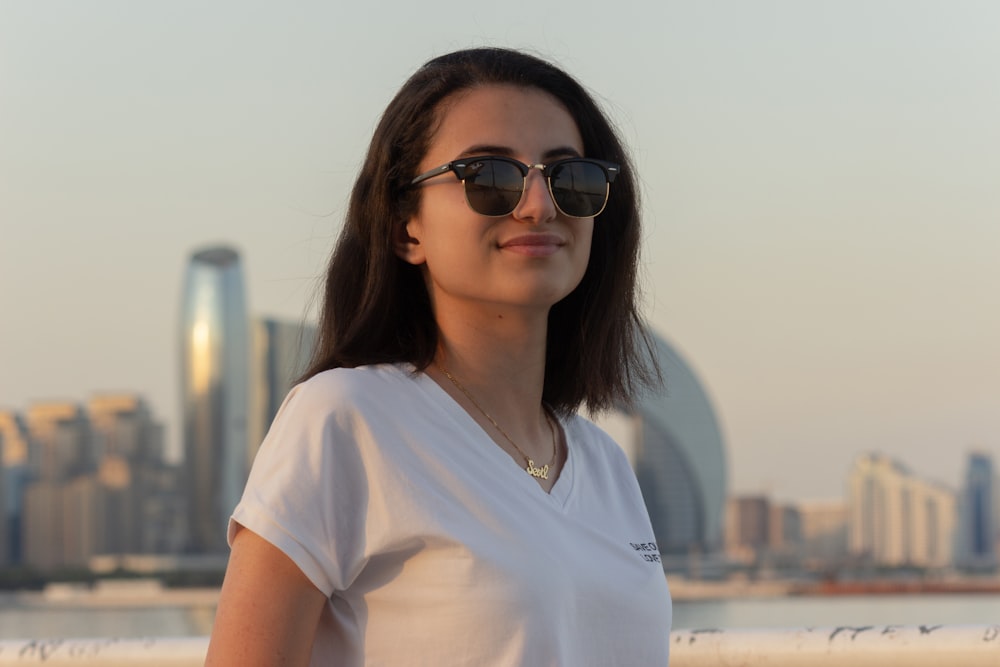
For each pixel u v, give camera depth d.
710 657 2.34
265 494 1.86
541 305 2.11
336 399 1.93
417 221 2.15
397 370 2.04
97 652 2.40
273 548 1.84
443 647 1.85
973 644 2.19
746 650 2.32
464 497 1.92
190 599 160.88
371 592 1.91
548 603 1.88
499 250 2.08
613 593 1.99
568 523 2.01
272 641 1.82
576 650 1.93
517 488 1.98
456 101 2.13
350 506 1.90
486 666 1.84
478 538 1.88
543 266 2.08
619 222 2.40
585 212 2.09
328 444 1.90
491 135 2.10
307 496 1.86
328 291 2.24
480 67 2.16
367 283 2.16
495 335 2.14
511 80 2.15
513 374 2.17
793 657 2.29
